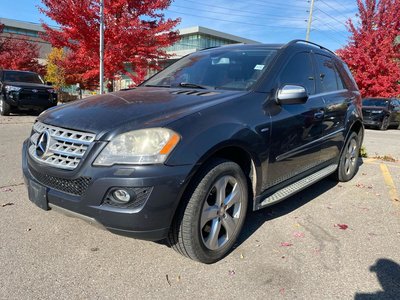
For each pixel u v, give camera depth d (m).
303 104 3.86
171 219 2.56
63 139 2.71
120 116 2.74
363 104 17.72
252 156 3.09
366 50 21.75
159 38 13.17
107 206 2.49
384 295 2.60
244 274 2.80
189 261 2.95
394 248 3.30
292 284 2.69
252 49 4.12
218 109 2.92
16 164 5.62
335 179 5.37
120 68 13.48
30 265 2.80
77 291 2.52
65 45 13.34
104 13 12.41
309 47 4.48
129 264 2.88
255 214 3.99
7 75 13.78
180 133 2.57
